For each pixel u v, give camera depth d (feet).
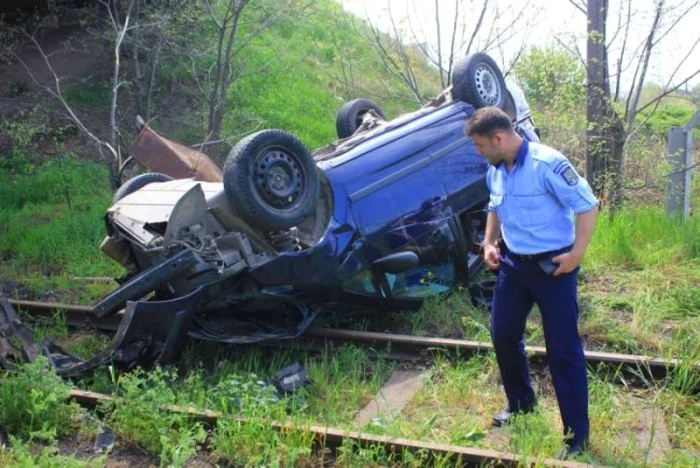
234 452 14.28
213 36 51.70
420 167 23.72
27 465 12.84
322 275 20.67
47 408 15.40
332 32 62.39
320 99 60.85
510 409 15.93
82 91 54.75
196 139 50.01
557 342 14.26
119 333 18.16
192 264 18.93
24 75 56.59
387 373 19.45
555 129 39.88
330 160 22.34
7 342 18.70
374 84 61.41
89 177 46.24
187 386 17.51
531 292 14.57
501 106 27.22
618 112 33.88
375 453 13.94
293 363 20.11
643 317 21.72
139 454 14.84
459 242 24.02
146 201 21.40
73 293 28.04
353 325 22.76
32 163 48.70
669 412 16.38
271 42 66.64
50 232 34.65
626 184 36.37
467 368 18.89
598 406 16.21
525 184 14.06
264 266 19.61
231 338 19.86
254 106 55.57
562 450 14.12
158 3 45.80
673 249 27.66
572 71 35.65
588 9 34.40
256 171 19.39
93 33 50.83
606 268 26.78
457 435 15.16
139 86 44.78
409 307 22.76
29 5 58.75
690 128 33.35
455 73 26.53
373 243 21.88
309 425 14.60
